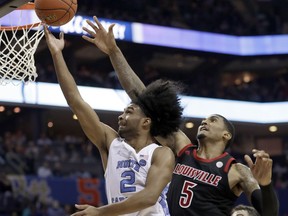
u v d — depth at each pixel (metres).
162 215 3.01
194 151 4.01
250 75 19.72
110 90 15.48
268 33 18.17
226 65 19.06
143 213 2.97
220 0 18.77
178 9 17.91
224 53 17.73
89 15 15.47
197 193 3.82
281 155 17.95
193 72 19.23
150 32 16.61
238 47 18.03
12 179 12.81
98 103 15.25
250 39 18.11
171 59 18.41
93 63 18.00
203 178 3.85
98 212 2.78
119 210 2.79
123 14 16.42
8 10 3.75
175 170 3.96
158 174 2.90
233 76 20.00
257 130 18.97
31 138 17.02
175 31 17.05
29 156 13.93
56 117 17.58
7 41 4.09
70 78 3.20
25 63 4.02
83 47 16.55
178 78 19.19
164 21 16.97
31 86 13.88
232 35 18.02
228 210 3.82
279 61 19.03
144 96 3.14
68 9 3.52
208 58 18.23
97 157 15.78
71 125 18.28
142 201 2.81
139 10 17.16
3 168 13.33
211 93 17.61
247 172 3.84
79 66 17.83
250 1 18.91
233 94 17.59
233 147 18.66
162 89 3.17
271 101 17.64
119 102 15.47
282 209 15.09
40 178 13.05
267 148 19.62
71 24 14.76
